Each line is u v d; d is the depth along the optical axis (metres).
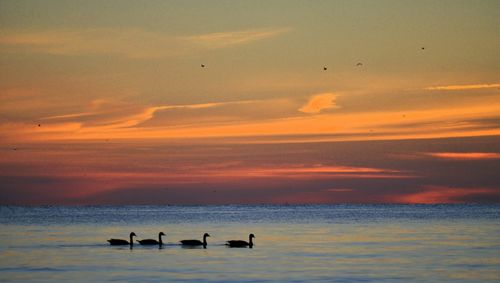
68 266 87.94
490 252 102.88
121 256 98.75
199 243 114.19
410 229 161.12
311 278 77.75
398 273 81.31
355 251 105.06
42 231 158.88
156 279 77.31
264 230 161.62
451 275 80.00
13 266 88.19
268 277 78.38
